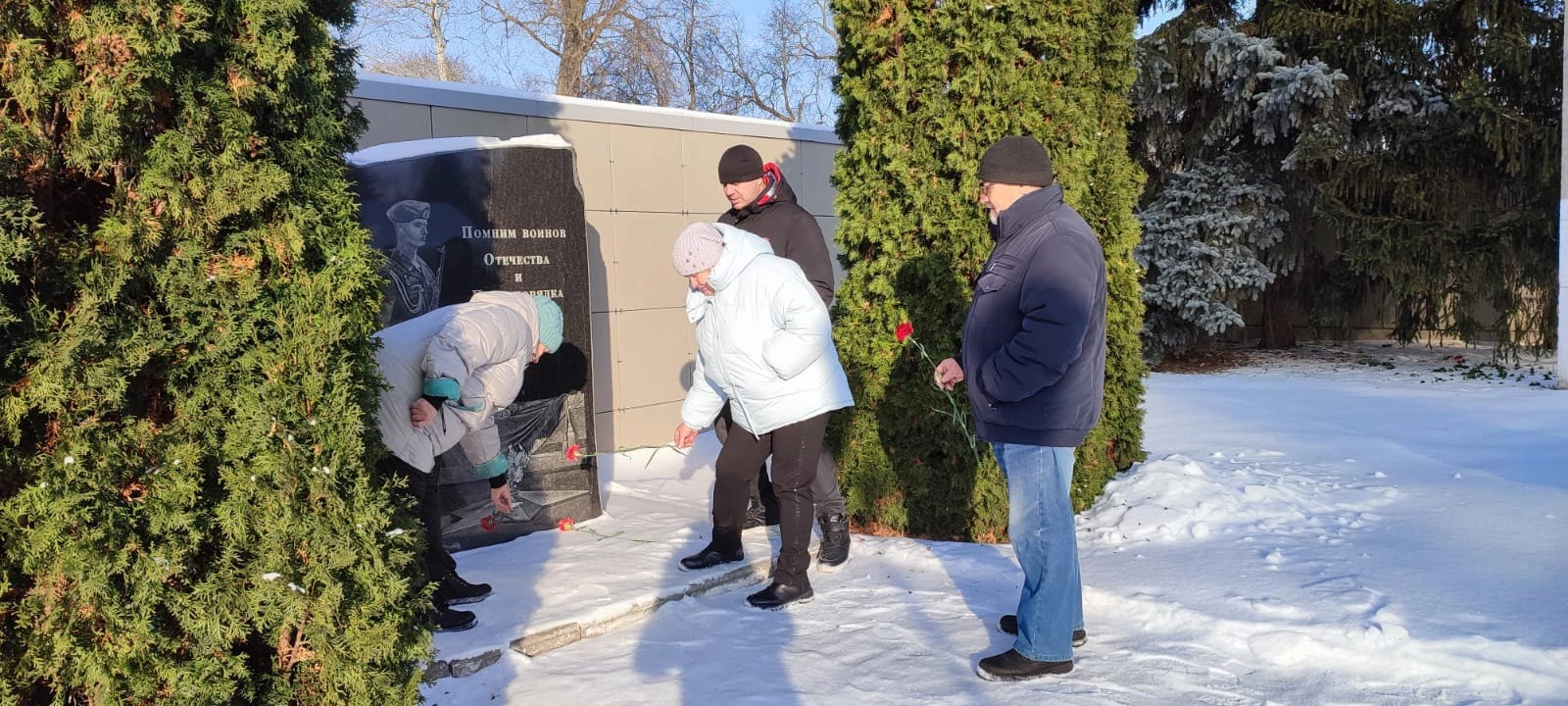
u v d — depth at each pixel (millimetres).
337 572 2129
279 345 2045
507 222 4730
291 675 2178
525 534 4785
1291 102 12945
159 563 1862
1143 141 14461
